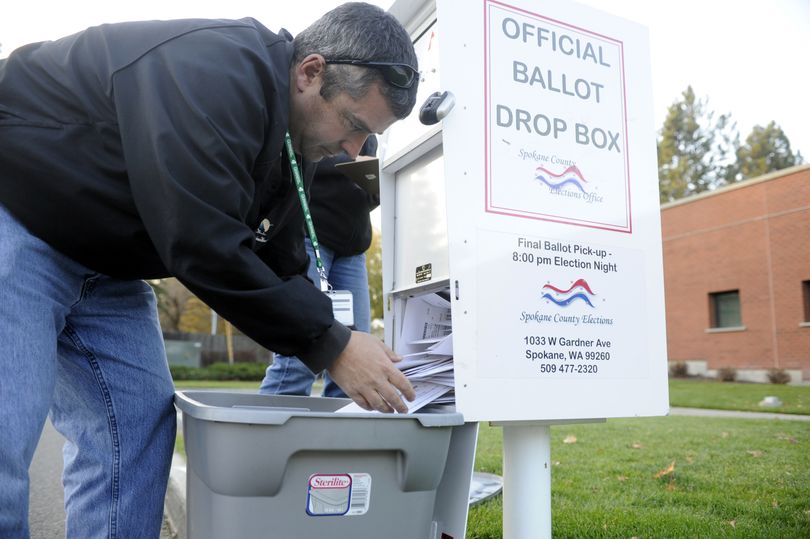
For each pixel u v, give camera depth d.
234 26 1.16
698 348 13.63
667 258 14.46
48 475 3.51
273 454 1.04
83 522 1.38
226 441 1.04
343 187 2.18
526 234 1.42
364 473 1.12
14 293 1.06
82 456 1.38
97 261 1.18
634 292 1.57
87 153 1.09
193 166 1.02
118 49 1.10
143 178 1.03
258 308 1.07
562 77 1.53
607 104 1.59
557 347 1.43
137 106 1.05
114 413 1.36
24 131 1.08
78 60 1.12
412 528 1.17
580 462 3.12
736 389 9.76
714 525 2.00
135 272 1.24
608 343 1.51
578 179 1.52
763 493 2.43
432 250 1.56
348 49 1.19
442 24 1.37
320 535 1.10
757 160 27.50
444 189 1.47
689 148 28.78
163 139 1.01
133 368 1.38
